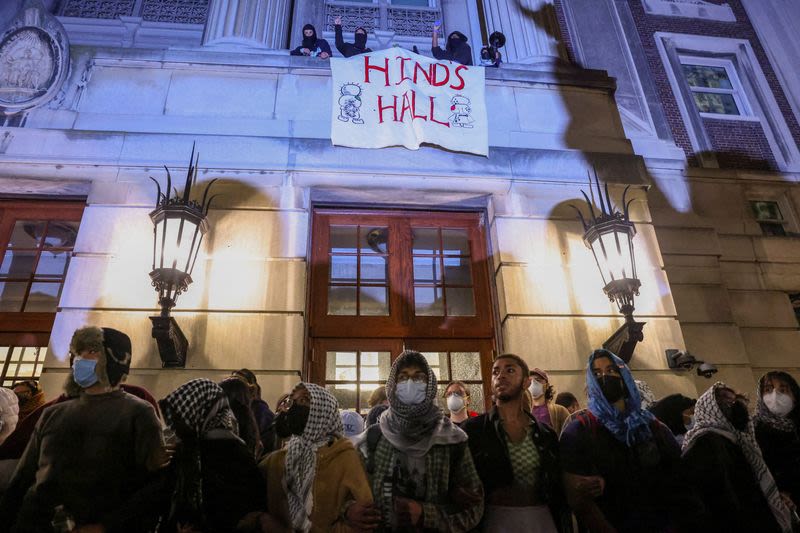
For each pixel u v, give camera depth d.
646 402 3.52
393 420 2.55
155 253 4.48
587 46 8.82
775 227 7.69
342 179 5.61
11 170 5.23
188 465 2.10
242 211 5.34
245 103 5.98
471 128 6.05
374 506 2.22
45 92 5.75
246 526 2.08
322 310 5.32
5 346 4.96
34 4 6.07
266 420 3.37
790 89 9.09
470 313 5.59
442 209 5.92
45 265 6.70
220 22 6.83
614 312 5.34
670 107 8.57
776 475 3.17
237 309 4.90
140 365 4.56
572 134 6.36
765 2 9.96
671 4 9.82
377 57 6.28
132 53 6.07
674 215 7.12
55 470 2.13
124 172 5.36
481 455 2.56
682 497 2.44
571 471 2.48
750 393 5.91
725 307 6.41
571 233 5.68
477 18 8.04
